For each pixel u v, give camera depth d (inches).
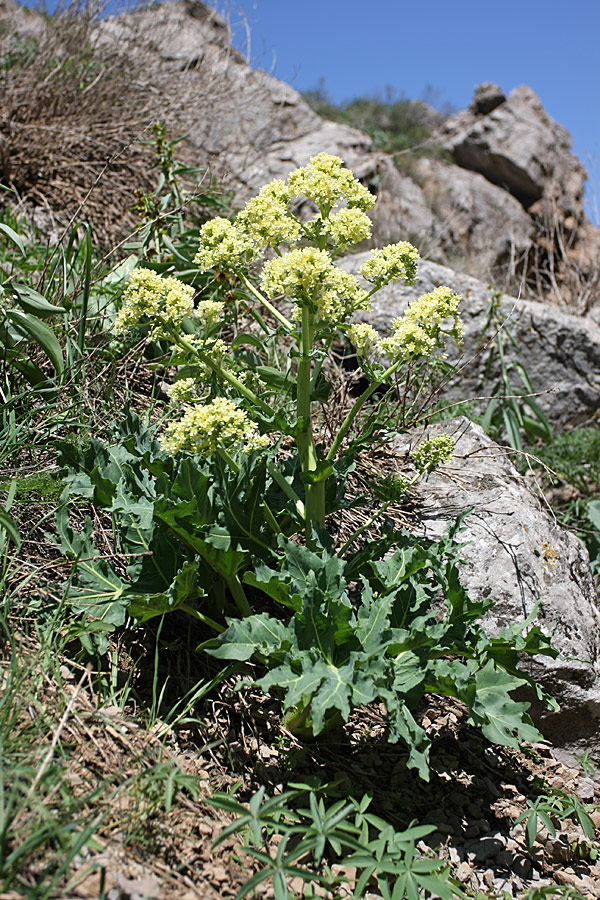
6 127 218.7
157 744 80.1
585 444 218.2
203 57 331.3
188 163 257.3
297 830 67.6
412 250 92.5
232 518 89.8
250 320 171.3
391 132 835.4
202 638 99.5
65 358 132.0
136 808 68.7
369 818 75.8
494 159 645.3
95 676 87.0
